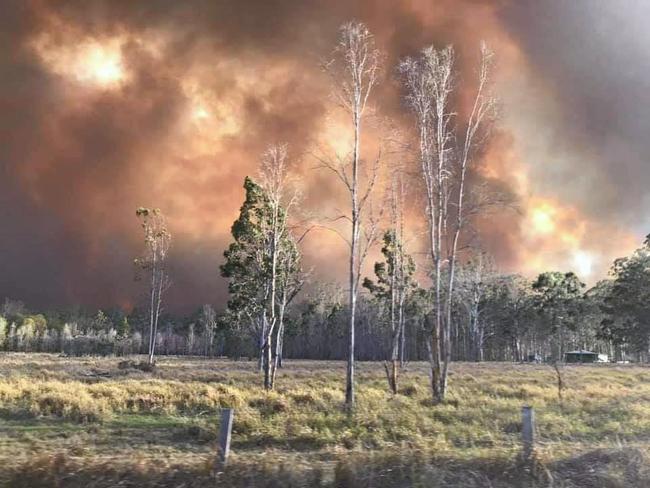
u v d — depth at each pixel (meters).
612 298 72.62
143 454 9.82
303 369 45.56
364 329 78.12
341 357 92.44
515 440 11.59
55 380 27.61
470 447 10.58
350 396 18.72
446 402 18.73
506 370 42.53
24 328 103.31
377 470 8.00
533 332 88.31
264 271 31.64
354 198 21.47
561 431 13.11
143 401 18.08
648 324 68.94
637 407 16.75
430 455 8.60
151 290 53.47
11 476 7.27
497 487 7.93
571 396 20.23
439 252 23.88
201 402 18.22
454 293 48.31
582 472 8.48
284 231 30.88
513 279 83.88
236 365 54.19
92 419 15.42
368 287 48.97
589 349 102.94
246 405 17.69
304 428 12.75
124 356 82.69
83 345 90.44
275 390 23.42
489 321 84.50
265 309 32.19
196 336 109.31
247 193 33.81
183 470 7.66
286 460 8.23
